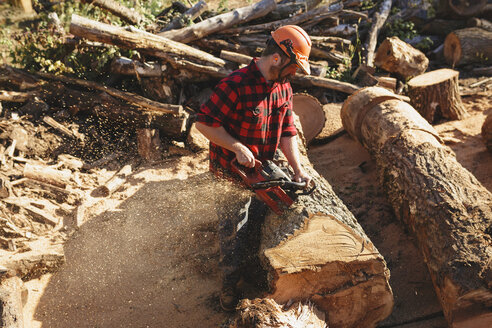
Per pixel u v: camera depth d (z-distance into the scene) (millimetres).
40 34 5430
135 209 4152
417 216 3432
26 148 4516
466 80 6797
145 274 3510
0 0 7223
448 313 2836
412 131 4211
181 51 5250
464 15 7637
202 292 3365
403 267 3574
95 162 4629
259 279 3180
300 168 2998
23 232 3738
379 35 7719
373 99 4762
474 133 5359
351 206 4328
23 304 3164
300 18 6363
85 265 3561
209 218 4070
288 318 2475
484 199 3330
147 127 4887
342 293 2695
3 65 5234
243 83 2664
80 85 5172
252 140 2842
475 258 2787
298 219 2842
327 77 6371
